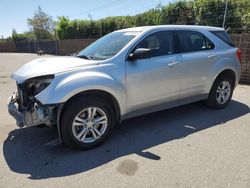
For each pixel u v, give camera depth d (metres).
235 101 6.32
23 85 3.75
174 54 4.65
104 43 4.70
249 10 10.80
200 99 5.29
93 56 4.37
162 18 14.02
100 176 3.16
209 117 5.16
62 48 26.38
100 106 3.82
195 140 4.11
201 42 5.14
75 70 3.70
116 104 4.02
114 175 3.17
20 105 3.92
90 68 3.79
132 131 4.52
